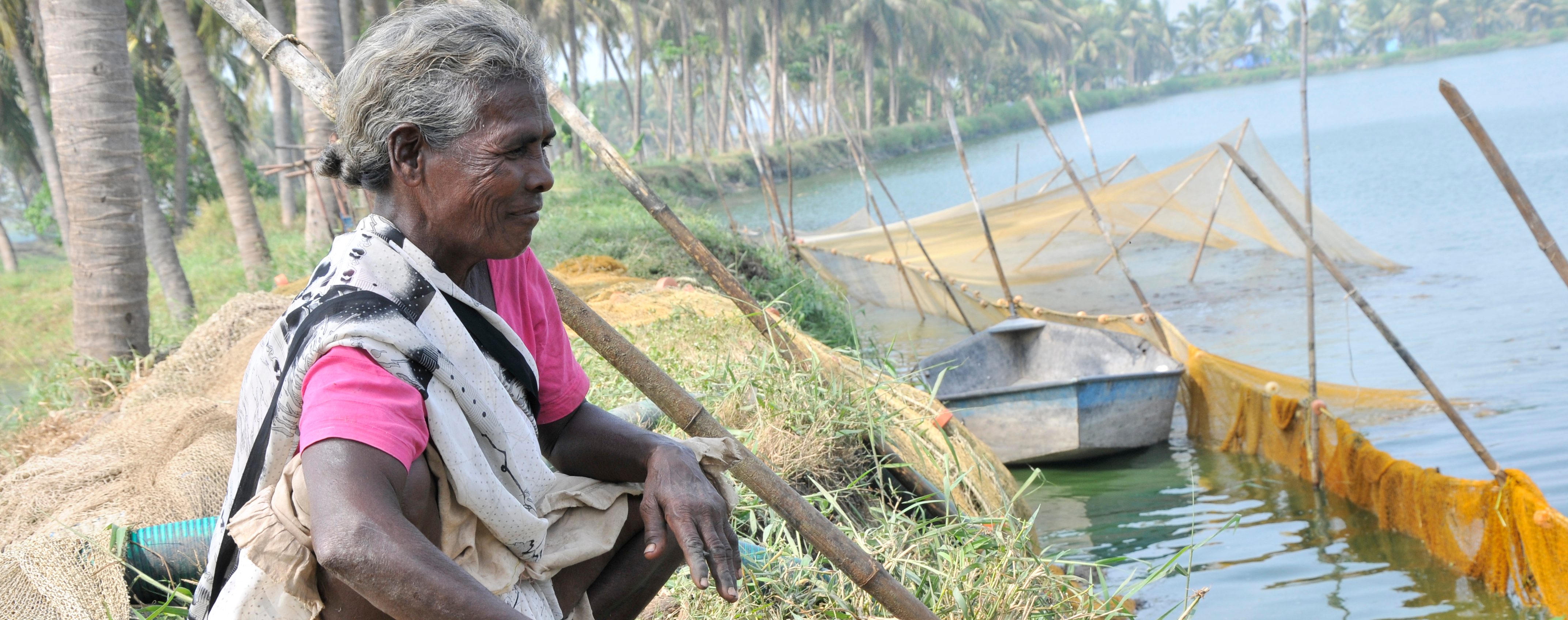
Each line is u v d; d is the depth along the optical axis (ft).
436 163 4.66
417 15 4.72
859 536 9.74
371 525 4.05
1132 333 29.68
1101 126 227.61
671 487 5.35
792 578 8.73
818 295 34.17
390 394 4.37
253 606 4.55
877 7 194.59
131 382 17.69
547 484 5.26
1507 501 15.71
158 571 8.16
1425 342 31.09
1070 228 43.88
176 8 40.70
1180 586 17.04
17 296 71.20
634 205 51.85
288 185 88.48
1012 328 28.27
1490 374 27.07
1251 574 17.29
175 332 27.17
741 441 11.59
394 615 4.09
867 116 204.33
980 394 23.95
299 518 4.41
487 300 5.31
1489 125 118.52
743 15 168.35
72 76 21.30
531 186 4.77
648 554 5.27
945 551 9.63
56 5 21.12
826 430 12.28
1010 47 276.00
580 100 112.06
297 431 4.58
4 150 99.25
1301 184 84.17
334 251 4.74
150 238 38.60
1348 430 20.25
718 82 204.13
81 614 7.50
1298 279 43.57
